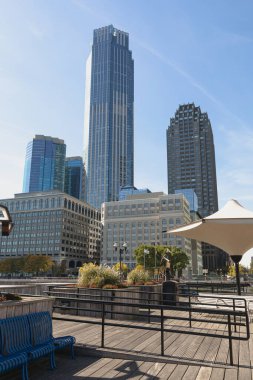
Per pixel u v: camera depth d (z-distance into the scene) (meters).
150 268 81.19
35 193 162.25
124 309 11.54
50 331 6.46
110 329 9.46
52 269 137.50
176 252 92.38
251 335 8.77
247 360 6.39
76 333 8.83
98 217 197.38
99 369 5.95
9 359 4.81
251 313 12.19
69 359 6.66
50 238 150.00
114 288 12.65
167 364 6.26
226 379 5.33
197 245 171.88
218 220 11.32
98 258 192.12
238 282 14.14
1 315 5.58
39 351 5.45
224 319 11.30
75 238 163.38
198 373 5.67
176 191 197.12
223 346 7.50
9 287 13.99
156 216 150.50
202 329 9.62
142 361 6.50
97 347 7.18
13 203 162.88
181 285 17.48
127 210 156.12
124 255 150.50
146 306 6.82
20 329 5.57
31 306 6.41
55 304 12.61
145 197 163.75
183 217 144.62
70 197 161.25
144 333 8.88
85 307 12.16
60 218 151.00
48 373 5.70
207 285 17.00
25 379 5.15
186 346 7.47
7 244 158.00
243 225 12.34
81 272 14.14
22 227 157.62
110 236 155.88
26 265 122.06
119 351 6.89
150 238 148.62
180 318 6.58
